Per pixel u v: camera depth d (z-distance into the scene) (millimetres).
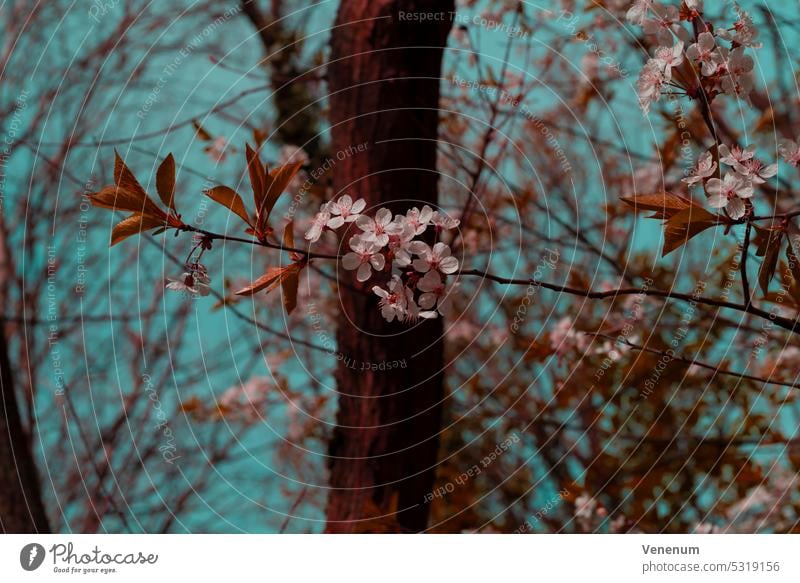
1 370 2406
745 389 2846
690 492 2887
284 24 3520
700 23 1321
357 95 2154
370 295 2111
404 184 2105
